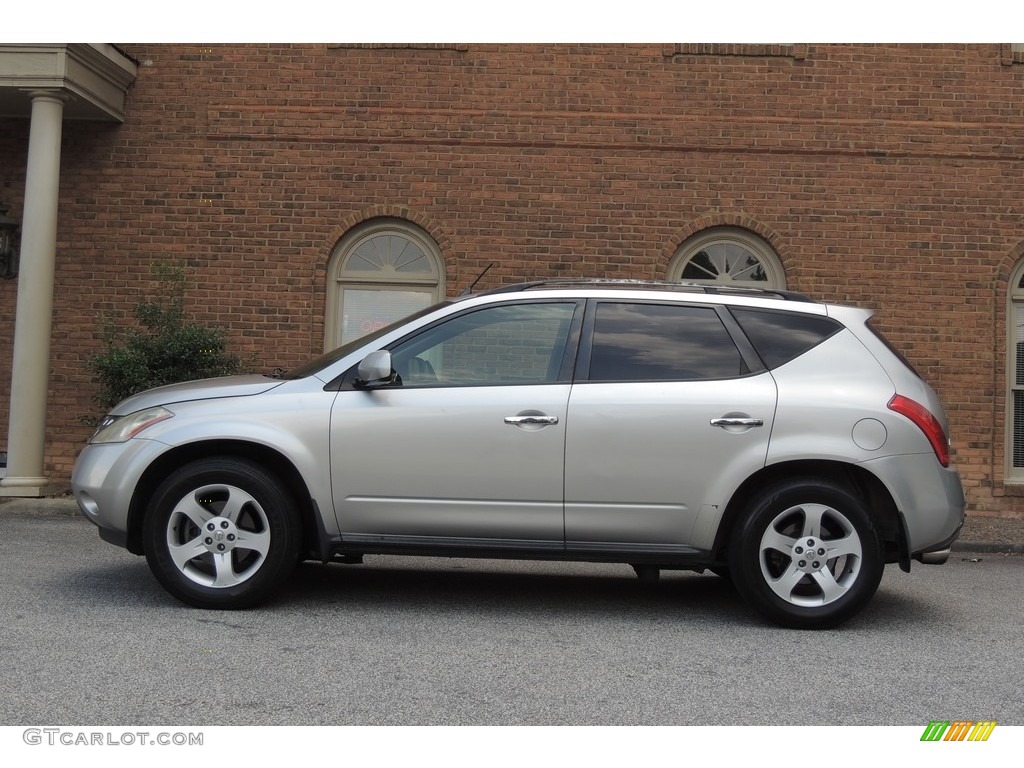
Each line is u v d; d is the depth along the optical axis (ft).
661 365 19.03
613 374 18.93
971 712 14.11
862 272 36.09
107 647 16.16
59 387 36.45
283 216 36.45
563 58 36.45
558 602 20.89
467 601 20.66
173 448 18.78
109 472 18.90
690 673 15.72
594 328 19.24
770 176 36.24
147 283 36.50
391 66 36.52
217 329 34.42
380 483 18.65
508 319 19.29
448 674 15.30
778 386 18.85
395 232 36.78
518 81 36.45
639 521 18.65
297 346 36.32
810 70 36.35
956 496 19.11
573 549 18.79
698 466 18.58
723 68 36.35
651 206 36.24
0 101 35.09
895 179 36.22
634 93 36.35
